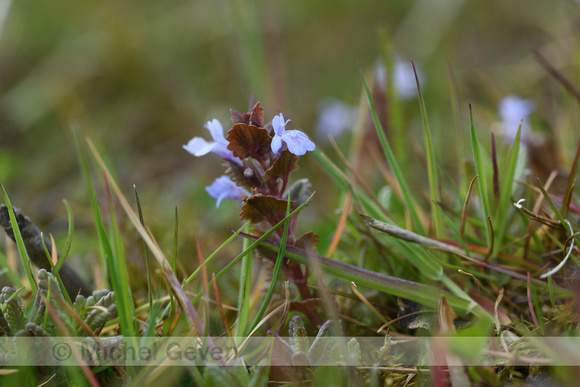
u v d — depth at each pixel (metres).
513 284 0.25
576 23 0.37
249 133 0.23
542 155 0.29
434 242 0.24
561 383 0.22
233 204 0.32
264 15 0.45
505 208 0.25
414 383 0.23
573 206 0.25
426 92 0.43
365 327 0.25
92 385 0.22
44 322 0.23
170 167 0.41
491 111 0.36
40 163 0.41
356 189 0.27
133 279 0.28
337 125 0.40
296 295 0.25
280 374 0.23
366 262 0.27
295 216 0.24
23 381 0.22
